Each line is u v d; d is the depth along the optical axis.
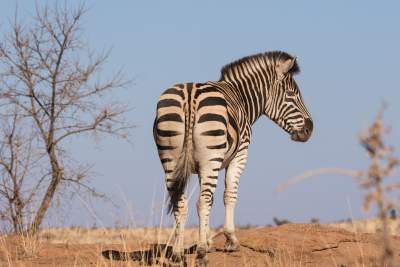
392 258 5.88
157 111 22.88
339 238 28.02
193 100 22.50
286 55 30.45
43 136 36.22
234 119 24.58
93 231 40.00
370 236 28.91
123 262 24.17
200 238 22.17
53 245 29.48
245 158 27.17
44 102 36.84
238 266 24.09
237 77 29.17
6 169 34.22
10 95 35.88
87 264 24.20
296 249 26.55
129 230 26.48
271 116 30.64
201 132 22.19
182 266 22.16
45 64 36.88
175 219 22.19
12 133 34.84
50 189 35.56
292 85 30.78
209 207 22.27
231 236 26.92
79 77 37.41
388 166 5.48
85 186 36.28
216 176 22.27
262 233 29.41
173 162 22.45
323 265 24.44
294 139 31.17
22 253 27.19
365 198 5.53
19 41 36.59
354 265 24.16
